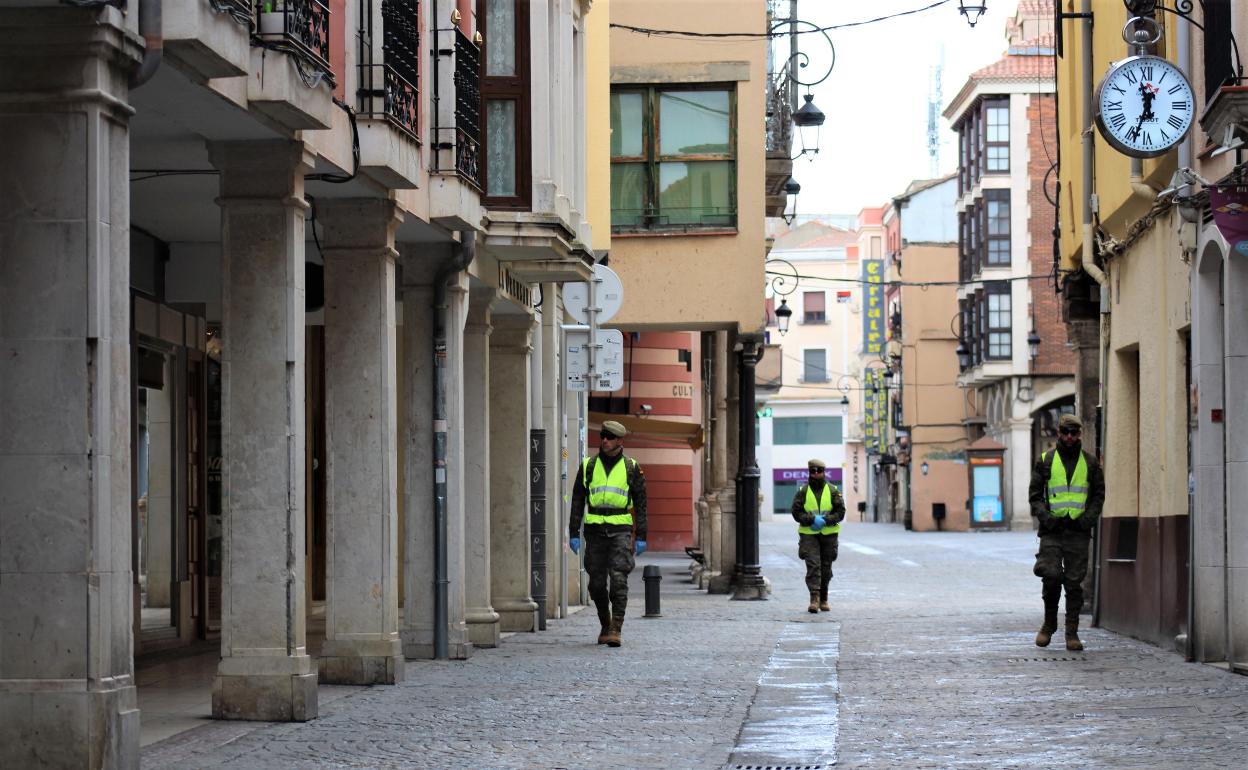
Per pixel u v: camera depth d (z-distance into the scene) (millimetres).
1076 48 51250
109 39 19812
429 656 38094
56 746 19766
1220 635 34406
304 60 25672
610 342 49750
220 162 27156
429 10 35750
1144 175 39656
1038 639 39062
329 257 32750
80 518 19891
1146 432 41281
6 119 19953
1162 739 23656
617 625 41688
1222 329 34469
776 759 22578
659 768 22000
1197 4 35406
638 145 62375
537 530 48094
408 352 38406
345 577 32781
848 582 74000
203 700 29938
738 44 62281
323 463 55406
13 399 19953
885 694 30109
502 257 42562
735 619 51312
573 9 47562
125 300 20469
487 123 41219
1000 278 162875
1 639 19922
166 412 40500
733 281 61812
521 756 23219
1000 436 168875
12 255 19953
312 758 23094
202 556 42500
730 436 68125
